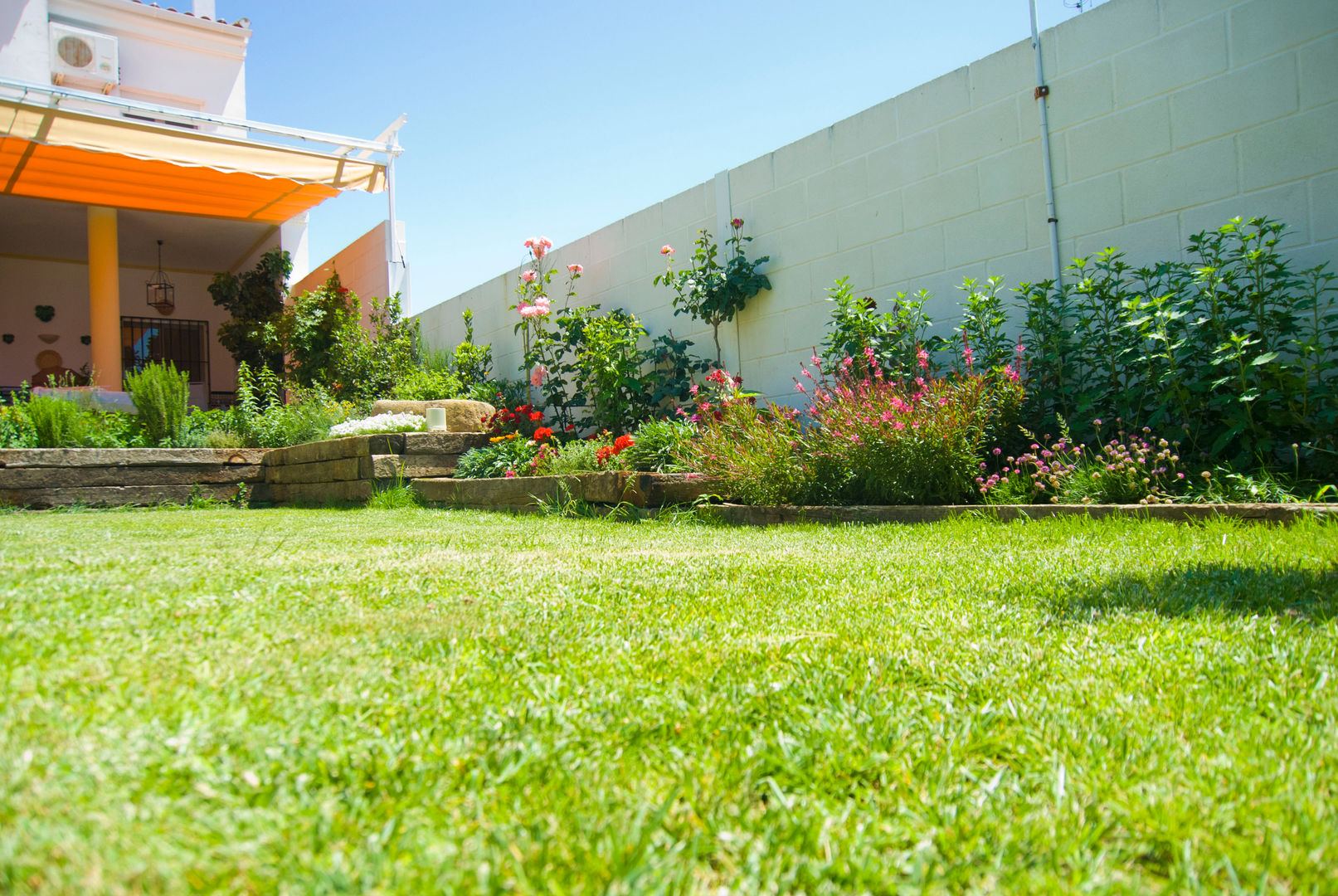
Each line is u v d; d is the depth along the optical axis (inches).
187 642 48.8
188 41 499.8
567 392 327.6
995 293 187.0
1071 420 162.9
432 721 38.1
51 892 22.5
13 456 261.3
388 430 288.7
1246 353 138.5
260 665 44.6
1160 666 47.2
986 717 40.1
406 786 31.2
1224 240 155.3
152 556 89.4
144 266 609.6
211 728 34.6
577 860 26.3
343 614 59.1
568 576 79.9
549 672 46.8
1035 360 171.0
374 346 436.1
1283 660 47.3
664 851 27.5
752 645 53.0
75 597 59.9
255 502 305.4
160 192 474.3
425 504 241.1
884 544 108.2
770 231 248.1
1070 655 50.3
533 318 325.7
